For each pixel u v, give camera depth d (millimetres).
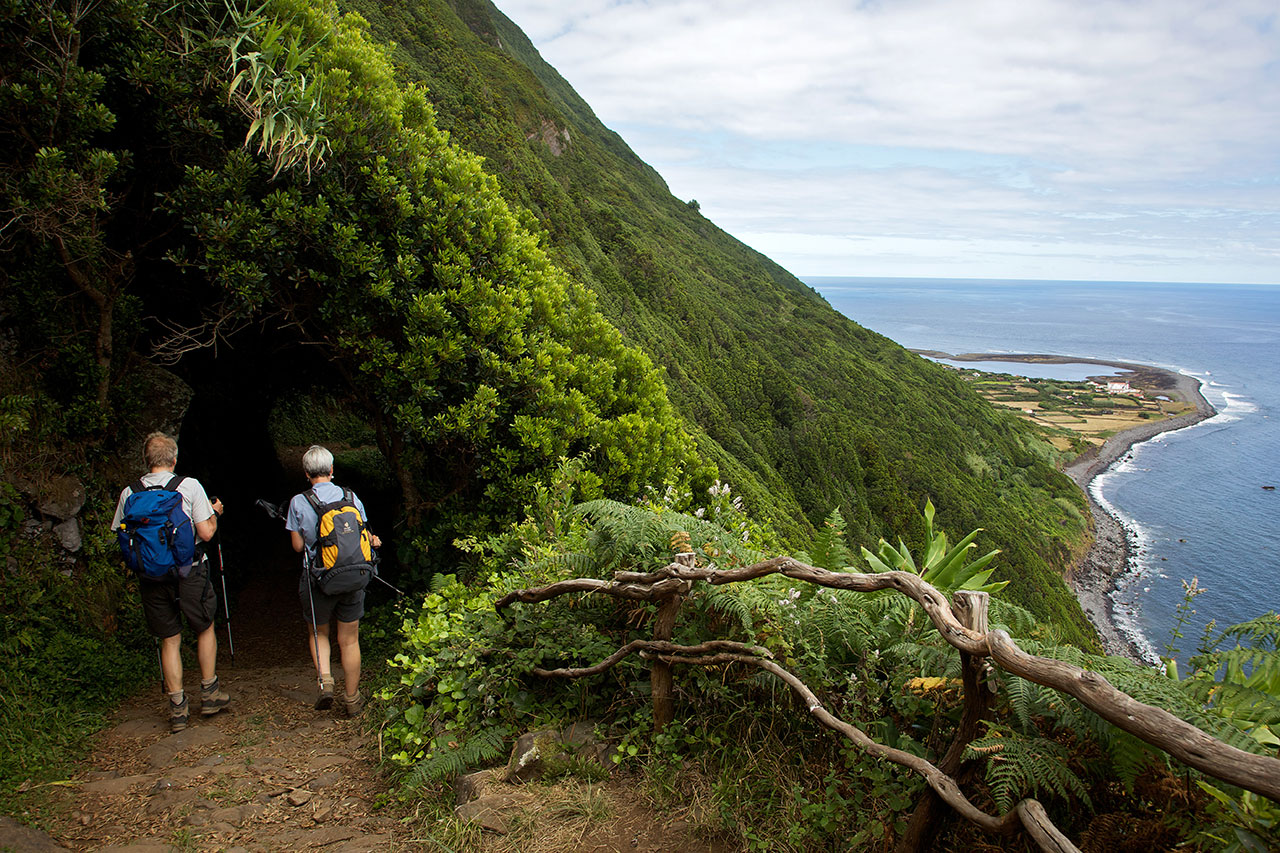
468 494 6316
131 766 3629
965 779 2023
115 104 5406
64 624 4594
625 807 2590
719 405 46625
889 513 50500
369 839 2725
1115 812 1936
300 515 4230
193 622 4160
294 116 5344
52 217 4645
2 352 4949
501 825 2525
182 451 7949
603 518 3281
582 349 7258
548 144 80188
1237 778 1301
